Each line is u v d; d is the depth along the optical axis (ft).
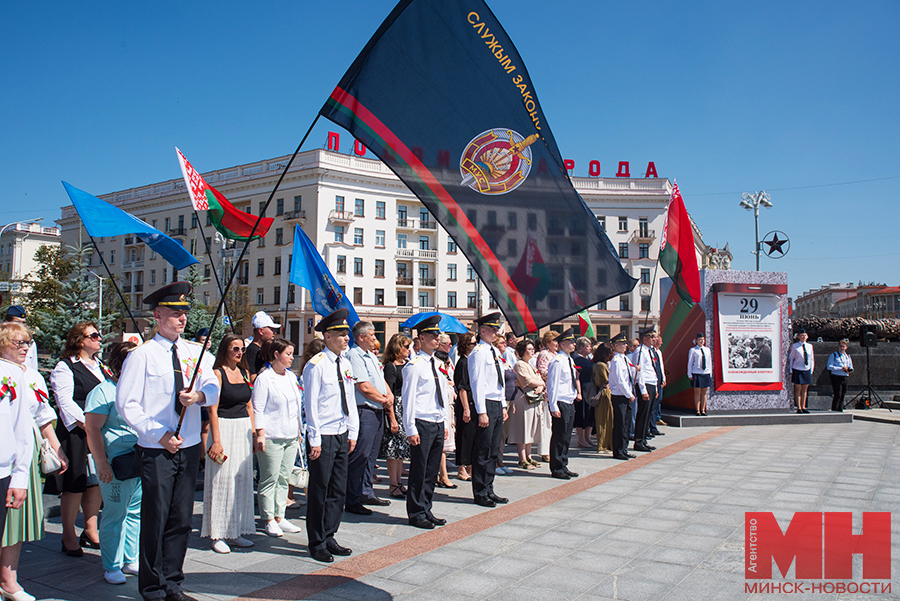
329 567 15.74
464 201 20.07
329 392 16.92
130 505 15.35
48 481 16.58
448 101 19.81
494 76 20.63
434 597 13.62
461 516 20.70
